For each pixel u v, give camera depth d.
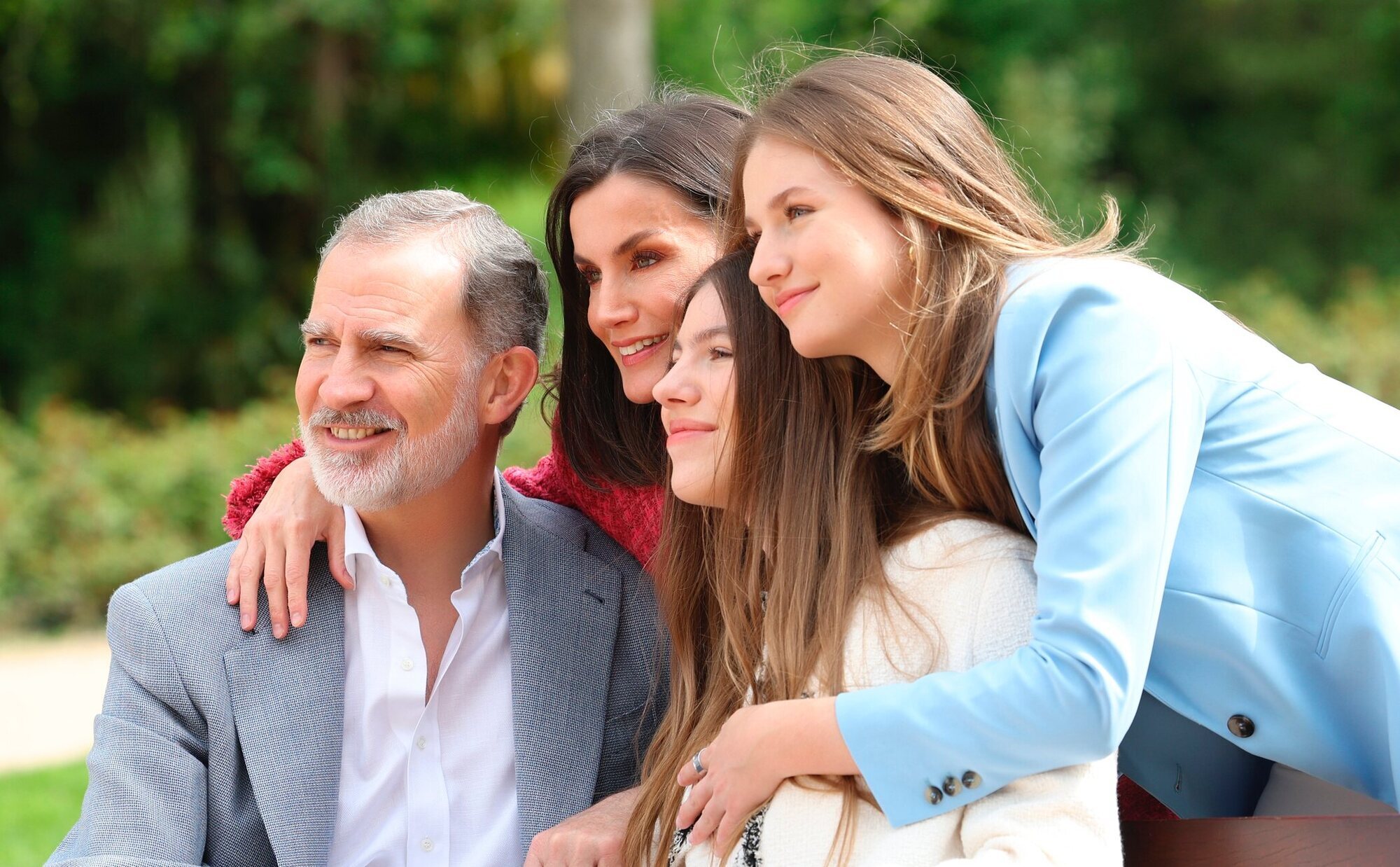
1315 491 2.71
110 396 21.59
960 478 2.83
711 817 2.76
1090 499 2.51
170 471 15.77
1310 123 24.55
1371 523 2.67
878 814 2.66
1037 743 2.45
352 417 3.51
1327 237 24.23
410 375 3.52
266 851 3.51
